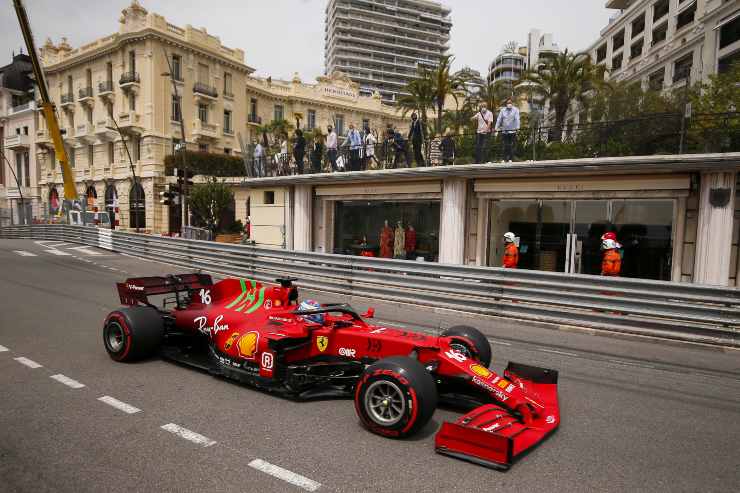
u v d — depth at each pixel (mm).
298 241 17344
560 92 26188
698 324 7641
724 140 10734
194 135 38688
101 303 9516
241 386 5027
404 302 10242
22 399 4492
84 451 3484
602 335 8195
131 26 36562
